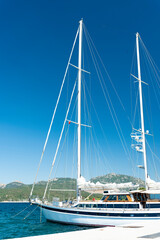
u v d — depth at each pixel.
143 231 10.39
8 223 28.36
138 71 26.86
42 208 25.50
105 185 21.62
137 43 27.86
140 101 25.61
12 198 184.25
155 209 18.42
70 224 21.73
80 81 26.52
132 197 19.78
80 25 28.69
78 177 23.30
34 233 19.94
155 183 21.66
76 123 25.14
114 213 19.25
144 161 23.27
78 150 24.14
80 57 27.44
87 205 21.14
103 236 8.78
